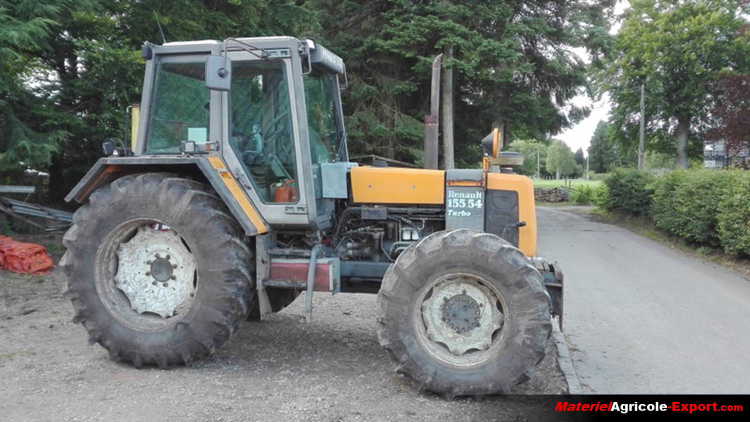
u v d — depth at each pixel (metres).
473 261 4.30
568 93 19.17
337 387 4.48
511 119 18.59
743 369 5.21
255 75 4.94
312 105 5.29
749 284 9.10
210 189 5.03
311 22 13.44
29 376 4.55
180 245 4.86
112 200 4.80
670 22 32.78
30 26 8.52
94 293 4.82
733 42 31.56
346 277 5.17
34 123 10.45
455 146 19.23
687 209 12.87
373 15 16.48
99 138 11.25
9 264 8.37
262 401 4.15
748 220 10.36
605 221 20.97
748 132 19.97
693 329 6.50
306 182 4.88
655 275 9.83
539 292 4.22
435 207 5.27
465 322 4.43
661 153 38.38
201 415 3.87
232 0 11.80
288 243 5.23
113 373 4.66
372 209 5.29
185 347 4.68
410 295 4.34
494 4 16.23
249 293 4.83
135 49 11.02
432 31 15.50
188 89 5.02
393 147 16.70
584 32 17.56
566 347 5.72
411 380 4.45
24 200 12.63
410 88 16.22
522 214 5.08
